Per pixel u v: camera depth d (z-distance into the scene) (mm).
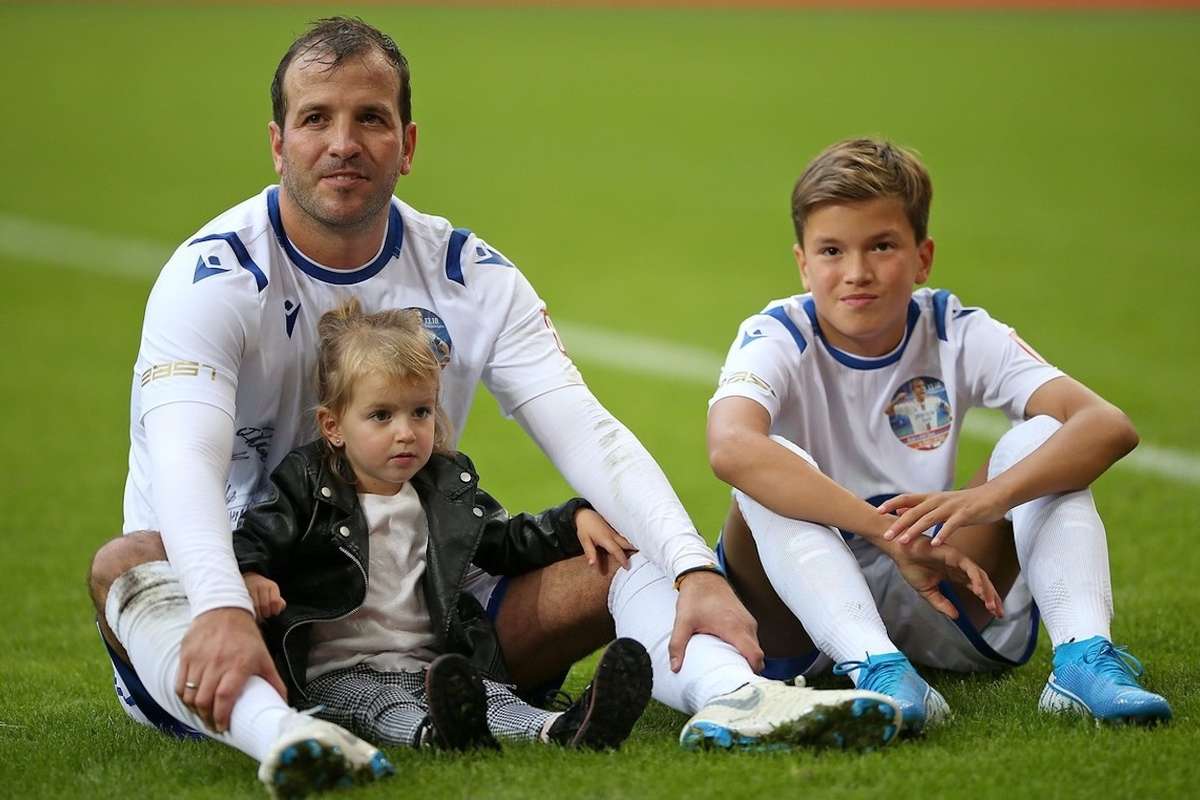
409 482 11438
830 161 12602
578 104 69375
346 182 11297
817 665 12852
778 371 12477
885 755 10008
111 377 30297
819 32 94500
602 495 11562
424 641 11211
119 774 10336
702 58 83438
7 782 10312
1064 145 58375
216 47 84188
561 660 12078
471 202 49219
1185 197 49062
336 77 11281
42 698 13320
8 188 49969
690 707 10914
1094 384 28109
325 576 10961
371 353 10938
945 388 12977
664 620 11195
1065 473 11602
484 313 12195
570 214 47469
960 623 12625
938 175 52688
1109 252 41188
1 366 30906
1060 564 11469
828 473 13062
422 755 10180
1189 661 13172
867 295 12391
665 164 55938
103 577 10648
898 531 11438
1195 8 101500
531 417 12039
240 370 11516
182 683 9828
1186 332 32531
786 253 42188
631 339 33375
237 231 11562
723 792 9336
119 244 42312
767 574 11820
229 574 10125
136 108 66188
